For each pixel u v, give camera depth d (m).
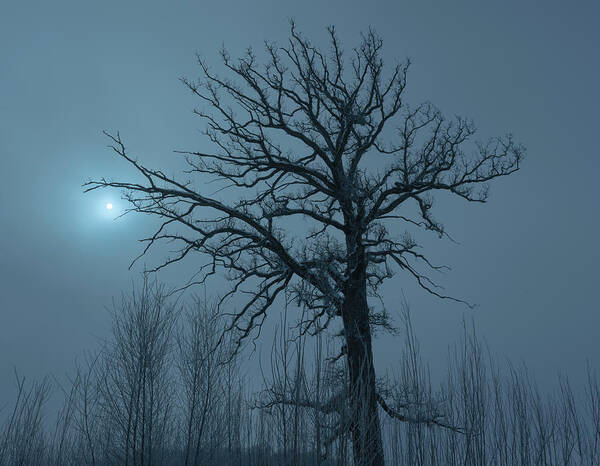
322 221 18.42
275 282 17.98
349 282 16.62
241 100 18.94
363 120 18.27
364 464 6.52
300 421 6.49
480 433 7.32
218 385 10.08
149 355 10.60
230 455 8.05
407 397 7.36
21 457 9.00
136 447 10.19
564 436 7.45
